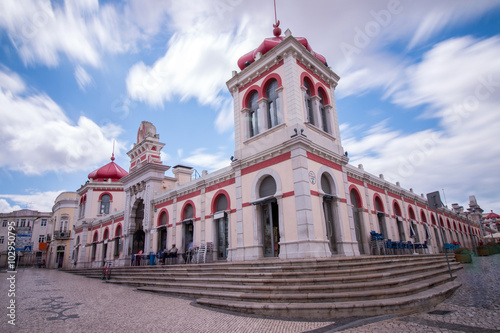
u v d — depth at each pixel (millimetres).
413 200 28328
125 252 26438
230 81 17859
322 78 17281
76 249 37750
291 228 12836
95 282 17828
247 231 14945
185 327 6137
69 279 20547
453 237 36656
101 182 37844
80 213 39750
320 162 14602
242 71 17172
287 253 12641
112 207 37750
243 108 16906
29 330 6082
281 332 5609
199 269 13102
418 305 6781
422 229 27891
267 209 14766
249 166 15664
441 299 7680
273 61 15719
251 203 14734
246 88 17188
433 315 6320
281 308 6926
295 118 13977
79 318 7184
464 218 43875
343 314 6500
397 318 6191
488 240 52469
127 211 27953
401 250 19984
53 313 7832
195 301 9305
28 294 11914
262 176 14836
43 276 23875
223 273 11102
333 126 16797
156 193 25250
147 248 23859
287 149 13789
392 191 24453
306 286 7801
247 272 10586
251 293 8570
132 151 30344
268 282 8906
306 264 9766
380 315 6352
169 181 26500
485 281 10328
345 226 14922
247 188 15461
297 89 14664
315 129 15023
